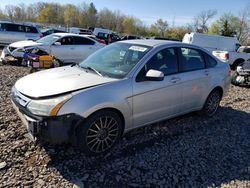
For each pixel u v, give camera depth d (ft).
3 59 38.11
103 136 12.76
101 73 14.01
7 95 20.93
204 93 17.90
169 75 15.29
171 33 258.98
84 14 304.71
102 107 12.23
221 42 60.49
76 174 11.39
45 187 10.48
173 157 13.26
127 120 13.50
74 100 11.63
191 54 17.22
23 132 14.44
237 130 17.43
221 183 11.57
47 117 11.31
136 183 11.12
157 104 14.73
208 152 14.11
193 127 17.24
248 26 195.00
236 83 33.53
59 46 38.99
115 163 12.35
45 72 14.58
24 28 62.08
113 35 115.03
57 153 12.75
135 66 13.92
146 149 13.80
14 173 11.15
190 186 11.20
